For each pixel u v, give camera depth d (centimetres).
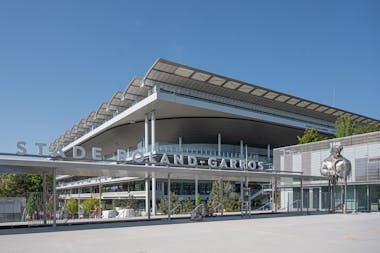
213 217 3088
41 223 2505
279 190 4962
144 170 2600
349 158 4278
